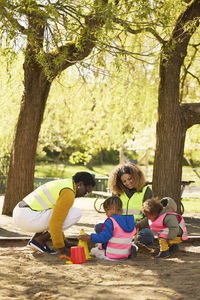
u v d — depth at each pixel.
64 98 15.26
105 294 3.57
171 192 10.32
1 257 5.09
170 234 5.36
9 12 5.91
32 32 6.14
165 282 3.99
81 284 3.93
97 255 5.31
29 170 10.52
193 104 10.67
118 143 19.34
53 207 5.21
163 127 10.48
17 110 16.16
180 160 10.48
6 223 8.88
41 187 5.30
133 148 19.98
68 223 5.19
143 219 5.67
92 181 5.31
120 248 5.14
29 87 10.41
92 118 18.14
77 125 18.56
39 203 5.18
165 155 10.38
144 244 5.99
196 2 9.73
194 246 6.41
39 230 5.21
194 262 5.06
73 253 4.90
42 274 4.30
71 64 9.59
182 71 13.78
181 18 9.76
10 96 14.59
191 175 21.05
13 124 17.12
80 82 13.86
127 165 5.63
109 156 51.53
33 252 5.43
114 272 4.44
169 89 10.41
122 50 6.88
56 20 6.05
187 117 10.55
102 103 16.55
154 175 10.56
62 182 5.19
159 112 10.66
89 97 16.44
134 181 5.53
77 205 14.34
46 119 16.88
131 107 15.32
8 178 10.55
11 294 3.52
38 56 6.51
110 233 5.10
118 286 3.85
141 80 13.76
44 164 33.28
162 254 5.41
